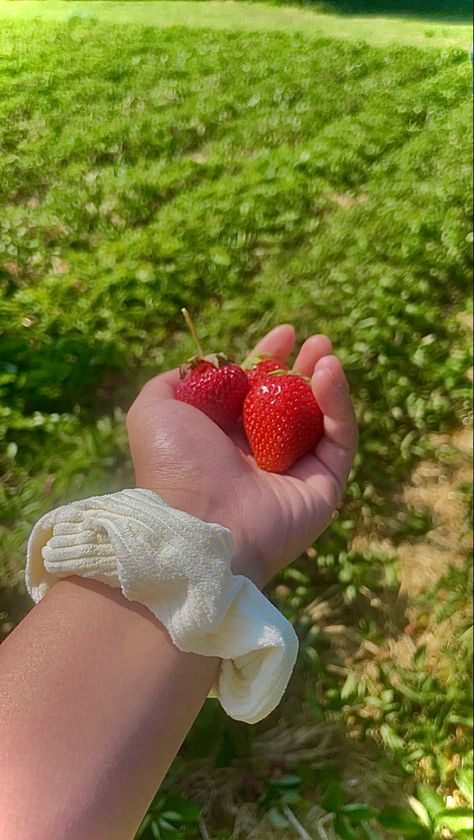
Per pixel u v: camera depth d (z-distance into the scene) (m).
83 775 0.12
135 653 0.14
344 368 0.35
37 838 0.11
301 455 0.21
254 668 0.14
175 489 0.19
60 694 0.13
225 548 0.15
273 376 0.22
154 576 0.14
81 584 0.14
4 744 0.12
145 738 0.13
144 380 0.34
